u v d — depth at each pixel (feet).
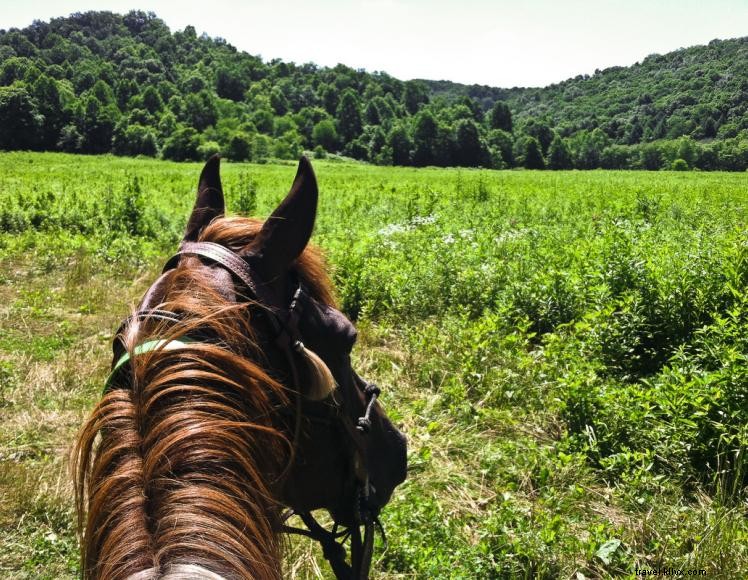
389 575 10.69
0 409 16.92
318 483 5.72
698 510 12.23
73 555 11.61
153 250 36.50
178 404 3.94
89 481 3.96
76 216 45.19
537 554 10.70
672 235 32.50
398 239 35.17
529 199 65.46
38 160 189.78
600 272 22.34
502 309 21.15
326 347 5.25
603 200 55.52
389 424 6.61
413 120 385.50
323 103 480.23
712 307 19.51
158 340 4.18
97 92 387.34
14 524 12.41
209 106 371.15
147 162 218.18
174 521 3.48
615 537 11.44
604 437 14.48
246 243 5.13
